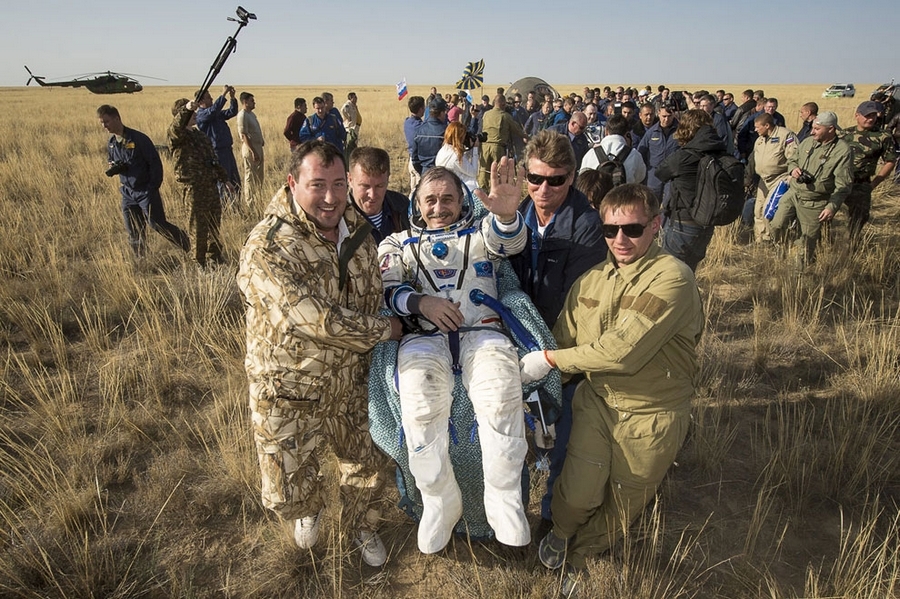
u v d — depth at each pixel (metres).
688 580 2.69
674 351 2.46
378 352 2.70
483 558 2.90
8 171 11.27
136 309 5.46
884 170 6.84
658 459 2.48
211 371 4.47
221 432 3.58
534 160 2.73
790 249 6.78
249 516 3.15
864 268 6.20
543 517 2.94
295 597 2.68
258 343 2.30
